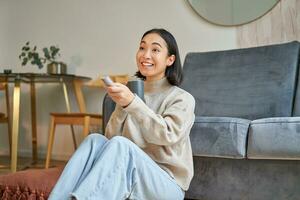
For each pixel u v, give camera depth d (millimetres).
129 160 1001
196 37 2904
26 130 3604
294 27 2553
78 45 3414
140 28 3154
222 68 2176
